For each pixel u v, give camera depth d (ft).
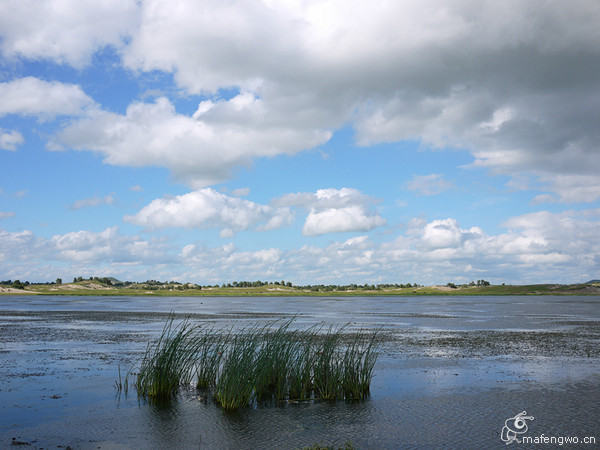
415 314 252.21
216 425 49.29
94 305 365.20
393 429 48.14
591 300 584.40
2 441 44.09
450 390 64.80
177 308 317.42
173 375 61.82
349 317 220.43
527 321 198.70
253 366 60.44
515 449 42.50
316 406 56.95
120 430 47.57
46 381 69.15
